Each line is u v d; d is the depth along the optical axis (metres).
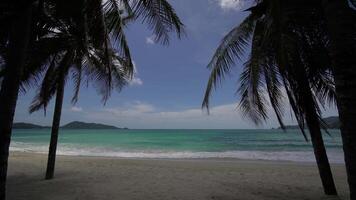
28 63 7.80
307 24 5.40
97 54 8.79
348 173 2.72
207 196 6.77
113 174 10.01
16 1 4.46
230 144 36.38
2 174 4.21
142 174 10.06
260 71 6.94
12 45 4.48
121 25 5.79
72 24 7.38
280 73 5.48
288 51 4.55
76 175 9.74
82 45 6.91
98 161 14.27
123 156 20.23
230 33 7.32
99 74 10.09
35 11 5.89
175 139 50.72
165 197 6.64
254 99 7.53
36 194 6.82
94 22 5.42
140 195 6.80
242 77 7.55
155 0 5.42
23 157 16.03
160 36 5.64
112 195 6.78
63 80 9.03
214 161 15.53
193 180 8.89
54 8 6.20
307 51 5.76
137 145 34.91
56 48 8.17
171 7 5.65
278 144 35.81
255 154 22.50
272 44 5.54
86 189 7.41
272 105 6.72
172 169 11.44
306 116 6.57
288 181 8.83
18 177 9.34
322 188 7.67
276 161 16.17
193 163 13.90
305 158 18.88
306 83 6.10
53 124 9.07
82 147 31.05
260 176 9.78
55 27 7.63
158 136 66.25
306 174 10.28
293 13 5.01
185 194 6.95
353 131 2.69
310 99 6.28
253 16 6.75
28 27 4.64
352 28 2.85
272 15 4.18
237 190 7.45
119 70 10.15
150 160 15.28
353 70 2.75
